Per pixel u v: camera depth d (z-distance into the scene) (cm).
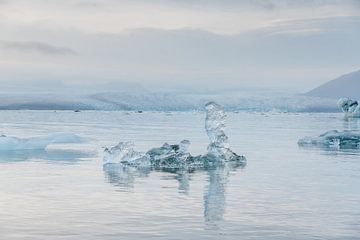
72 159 4912
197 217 2312
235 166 4447
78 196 2844
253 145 6931
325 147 6619
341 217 2347
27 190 3033
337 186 3300
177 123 15000
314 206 2603
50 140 6419
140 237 1964
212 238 1964
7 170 4019
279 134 9744
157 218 2286
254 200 2767
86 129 11175
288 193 3009
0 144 5931
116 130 10712
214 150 4800
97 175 3769
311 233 2053
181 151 4553
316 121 17750
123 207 2533
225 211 2455
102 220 2241
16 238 1944
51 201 2681
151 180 3531
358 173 3981
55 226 2125
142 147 6338
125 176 3734
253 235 2017
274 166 4456
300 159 5084
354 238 1986
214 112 4806
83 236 1975
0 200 2700
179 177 3703
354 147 6619
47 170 4034
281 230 2100
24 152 5641
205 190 3105
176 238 1958
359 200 2784
